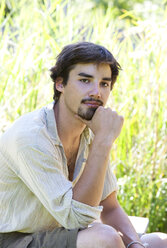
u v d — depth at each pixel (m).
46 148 1.85
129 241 2.13
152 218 3.29
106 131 1.94
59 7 3.61
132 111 3.36
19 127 1.89
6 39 3.14
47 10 3.51
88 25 3.74
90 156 1.88
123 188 3.23
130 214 3.28
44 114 2.00
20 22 3.61
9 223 1.96
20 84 2.98
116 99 3.27
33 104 2.97
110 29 3.73
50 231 1.93
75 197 1.80
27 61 2.96
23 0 3.79
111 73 2.02
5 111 3.03
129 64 3.45
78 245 1.78
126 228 2.19
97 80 1.93
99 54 1.91
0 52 3.06
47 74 3.22
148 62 3.41
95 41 3.46
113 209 2.27
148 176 3.30
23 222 1.93
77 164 2.13
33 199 1.94
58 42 3.45
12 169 1.91
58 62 2.01
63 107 2.02
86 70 1.92
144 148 3.32
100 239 1.75
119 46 3.44
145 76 3.39
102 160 1.87
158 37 3.32
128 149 3.32
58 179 1.84
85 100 1.94
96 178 1.83
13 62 2.99
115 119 1.97
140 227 2.51
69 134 2.06
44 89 3.16
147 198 3.29
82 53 1.91
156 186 3.32
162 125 3.38
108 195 2.27
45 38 3.23
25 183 1.89
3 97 2.87
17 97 2.99
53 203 1.80
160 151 3.34
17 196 1.95
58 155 1.96
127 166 3.33
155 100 3.33
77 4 4.17
